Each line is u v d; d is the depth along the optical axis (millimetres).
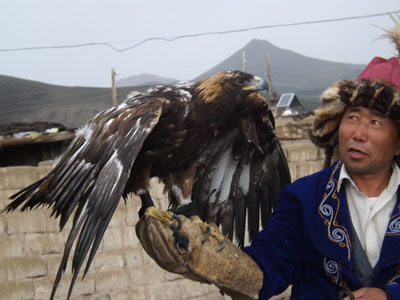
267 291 2750
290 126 13211
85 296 7547
